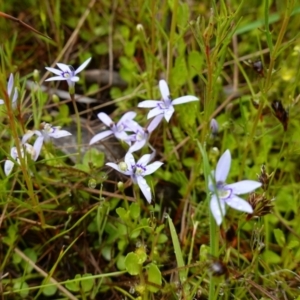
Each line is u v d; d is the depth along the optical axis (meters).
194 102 0.39
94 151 0.39
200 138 0.40
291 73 0.42
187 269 0.35
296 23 0.43
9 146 0.40
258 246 0.35
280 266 0.38
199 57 0.41
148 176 0.39
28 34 0.45
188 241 0.38
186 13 0.41
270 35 0.35
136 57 0.45
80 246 0.38
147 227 0.36
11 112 0.34
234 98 0.43
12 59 0.44
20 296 0.37
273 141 0.41
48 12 0.45
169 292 0.36
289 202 0.39
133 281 0.37
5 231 0.39
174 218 0.39
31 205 0.38
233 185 0.32
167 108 0.36
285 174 0.40
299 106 0.41
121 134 0.38
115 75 0.44
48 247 0.38
